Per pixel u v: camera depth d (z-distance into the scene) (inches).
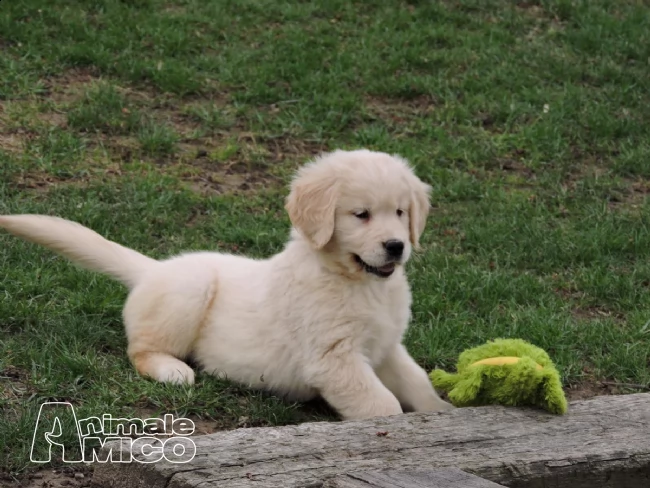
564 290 303.7
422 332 257.4
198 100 422.0
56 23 453.7
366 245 203.5
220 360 222.4
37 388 206.7
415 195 216.7
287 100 426.3
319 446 163.0
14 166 339.0
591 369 251.8
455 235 338.3
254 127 404.5
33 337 230.7
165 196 333.1
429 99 448.5
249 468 153.6
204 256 237.8
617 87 472.7
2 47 429.7
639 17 546.0
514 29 527.2
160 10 492.7
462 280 293.7
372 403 202.2
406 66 473.1
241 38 480.7
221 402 209.8
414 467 157.0
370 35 495.5
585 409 190.4
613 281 304.8
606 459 168.1
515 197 372.8
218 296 226.8
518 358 194.7
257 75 442.3
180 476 150.6
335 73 450.6
